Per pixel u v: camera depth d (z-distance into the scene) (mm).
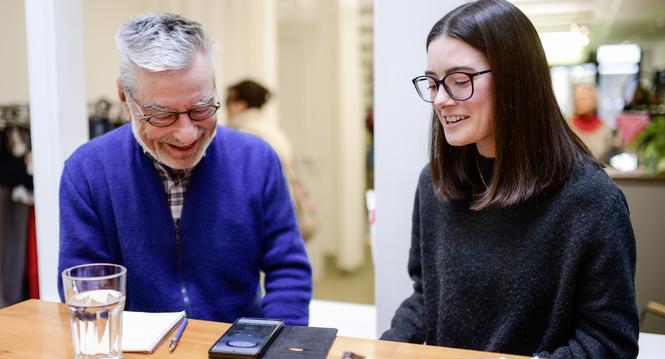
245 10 4473
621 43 5812
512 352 1036
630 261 952
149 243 1284
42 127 1916
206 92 1128
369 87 5164
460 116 1018
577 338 958
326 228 5051
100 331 763
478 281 1068
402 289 1651
